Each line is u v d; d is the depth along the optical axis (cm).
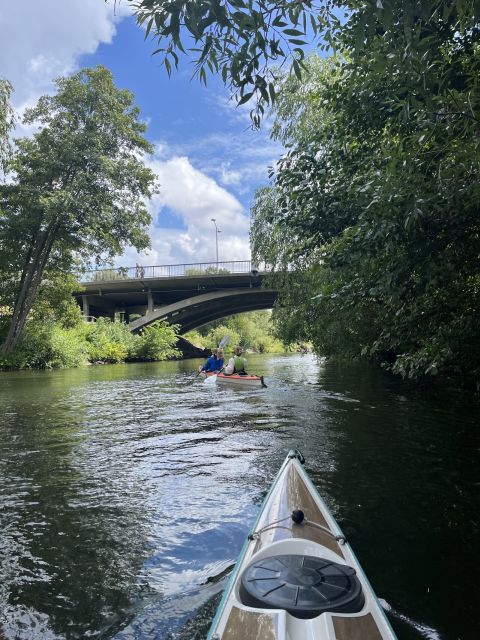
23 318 2856
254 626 206
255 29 229
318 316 1388
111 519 435
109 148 2823
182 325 4906
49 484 537
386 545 373
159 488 516
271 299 4059
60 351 2909
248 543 309
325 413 933
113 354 3488
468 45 438
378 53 364
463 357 796
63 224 2703
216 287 4156
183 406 1101
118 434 796
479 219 455
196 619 287
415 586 316
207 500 475
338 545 303
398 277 517
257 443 697
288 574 232
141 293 4381
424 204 403
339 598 217
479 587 314
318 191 691
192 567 349
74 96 2681
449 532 392
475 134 392
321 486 501
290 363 2989
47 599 312
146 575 339
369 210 455
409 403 1010
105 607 302
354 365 2191
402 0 261
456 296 673
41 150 2689
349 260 543
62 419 956
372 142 613
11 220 2595
